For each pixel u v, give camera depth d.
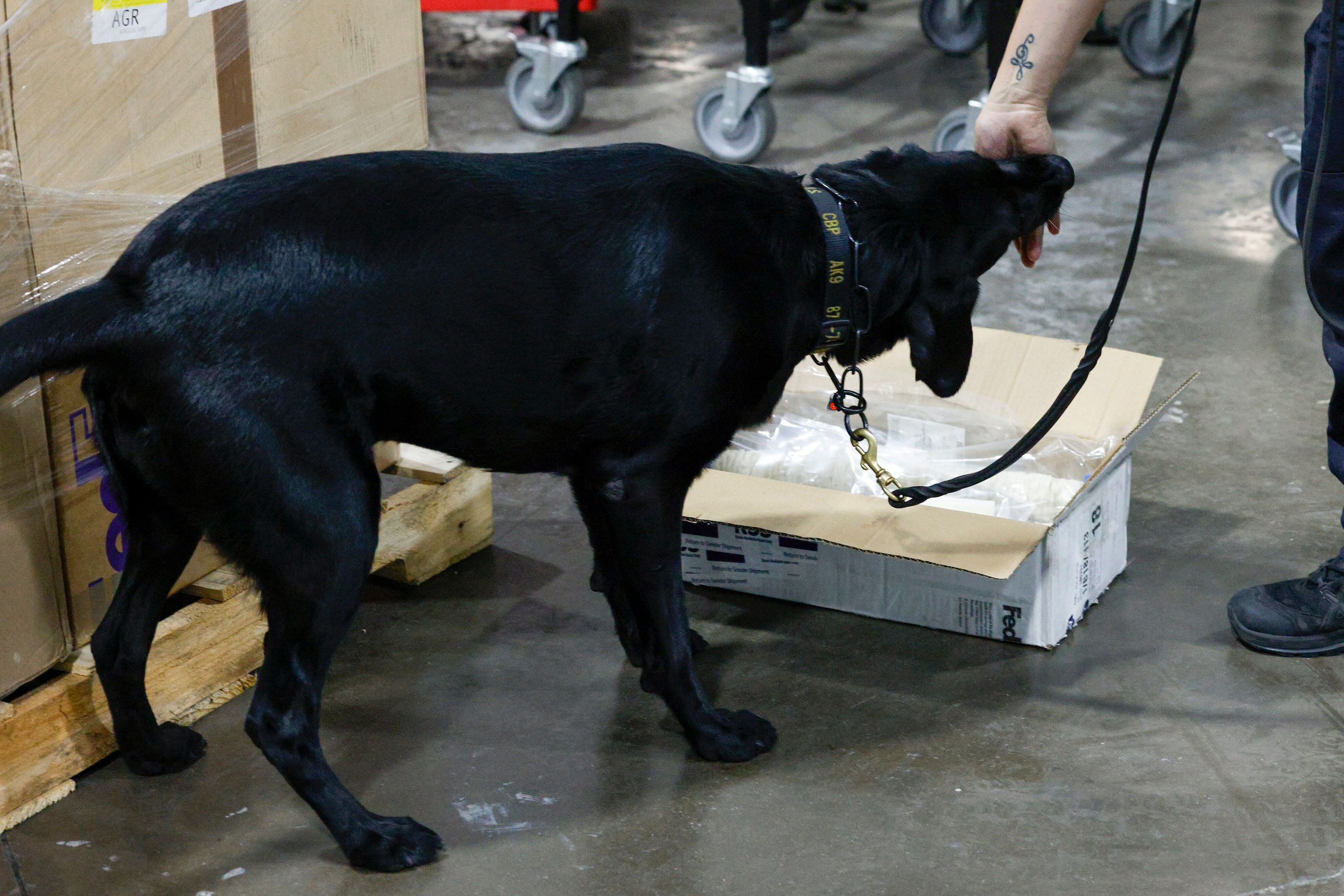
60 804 1.68
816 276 1.64
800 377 2.44
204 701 1.88
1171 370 2.94
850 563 2.08
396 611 2.13
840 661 2.00
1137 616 2.10
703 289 1.53
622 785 1.72
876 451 1.94
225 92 1.75
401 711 1.88
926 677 1.95
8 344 1.31
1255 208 3.90
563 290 1.49
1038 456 2.20
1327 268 1.93
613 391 1.54
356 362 1.44
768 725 1.80
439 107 4.71
